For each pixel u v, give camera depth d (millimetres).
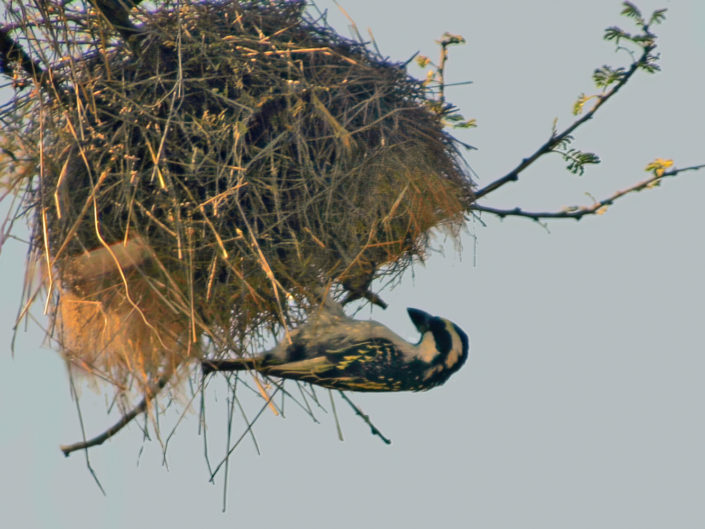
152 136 10422
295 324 10859
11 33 10719
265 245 10445
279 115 10742
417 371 11406
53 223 10391
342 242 10672
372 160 10922
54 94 10656
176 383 10453
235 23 11133
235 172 10344
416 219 11219
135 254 10195
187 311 10188
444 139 11812
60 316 10266
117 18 10742
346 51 11555
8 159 10594
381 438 11625
